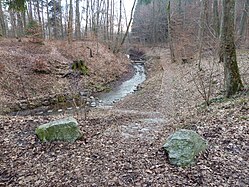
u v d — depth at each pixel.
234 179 4.33
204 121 6.81
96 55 24.70
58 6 33.38
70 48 22.66
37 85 14.99
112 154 5.31
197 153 4.90
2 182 4.54
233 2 7.80
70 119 6.22
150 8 54.28
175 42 29.95
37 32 20.92
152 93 15.52
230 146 5.28
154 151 5.35
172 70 22.67
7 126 6.76
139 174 4.56
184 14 32.09
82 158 5.18
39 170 4.86
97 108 12.84
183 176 4.44
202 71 15.41
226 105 7.59
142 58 40.22
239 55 16.69
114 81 21.88
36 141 5.87
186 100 12.09
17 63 15.84
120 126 7.52
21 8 14.54
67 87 16.11
